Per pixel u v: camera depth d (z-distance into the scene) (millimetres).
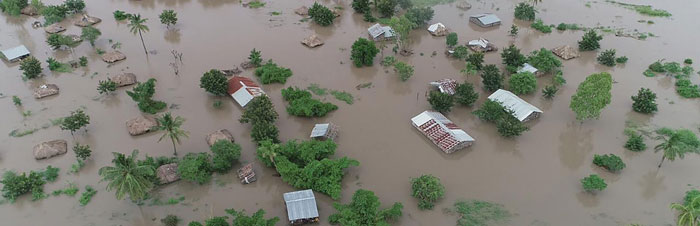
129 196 57625
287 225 54688
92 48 92750
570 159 65312
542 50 85375
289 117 72750
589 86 66375
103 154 64312
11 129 69250
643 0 119562
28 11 108062
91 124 70375
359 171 62375
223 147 60531
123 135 68125
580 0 119125
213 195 58469
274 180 60781
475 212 56438
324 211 56500
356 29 102562
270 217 55750
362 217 52438
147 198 57625
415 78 83812
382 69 86688
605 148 67188
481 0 119188
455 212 56469
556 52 91938
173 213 55781
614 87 81062
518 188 60281
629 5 116062
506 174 62562
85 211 55844
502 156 65875
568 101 77562
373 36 95938
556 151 66750
